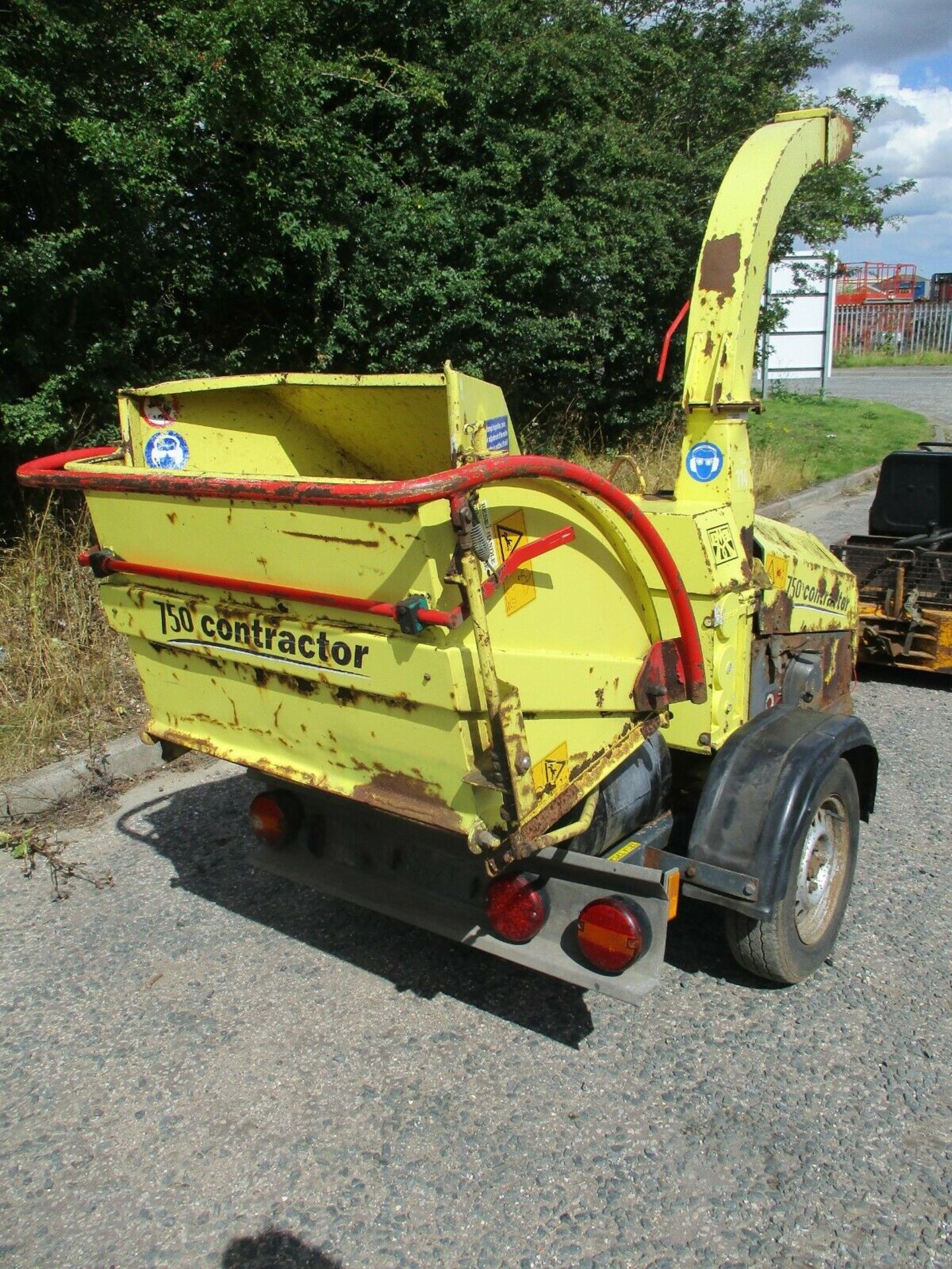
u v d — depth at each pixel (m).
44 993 3.51
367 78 9.02
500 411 2.71
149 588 3.04
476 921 3.11
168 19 6.71
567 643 2.75
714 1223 2.51
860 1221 2.50
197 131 7.10
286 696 2.83
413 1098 2.97
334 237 8.07
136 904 4.07
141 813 4.88
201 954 3.72
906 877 4.13
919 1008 3.31
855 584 4.63
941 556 6.24
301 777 2.92
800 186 13.46
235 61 6.73
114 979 3.58
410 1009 3.39
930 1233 2.46
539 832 2.53
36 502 6.70
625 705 2.98
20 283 6.20
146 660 3.22
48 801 4.86
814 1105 2.89
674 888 2.79
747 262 3.32
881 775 5.16
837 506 12.06
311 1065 3.13
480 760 2.50
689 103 13.22
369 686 2.54
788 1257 2.41
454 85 9.79
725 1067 3.06
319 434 3.63
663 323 12.93
